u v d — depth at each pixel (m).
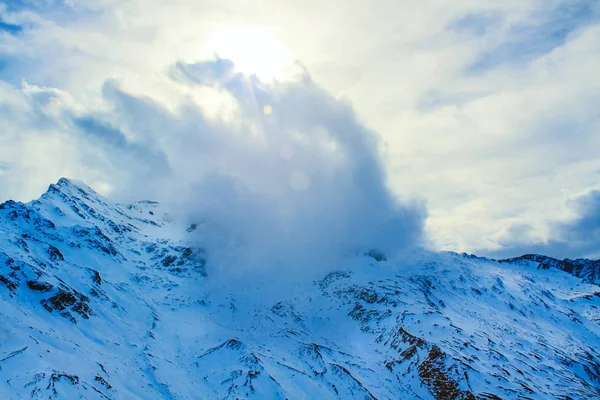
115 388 109.69
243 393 130.88
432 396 146.38
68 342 118.56
